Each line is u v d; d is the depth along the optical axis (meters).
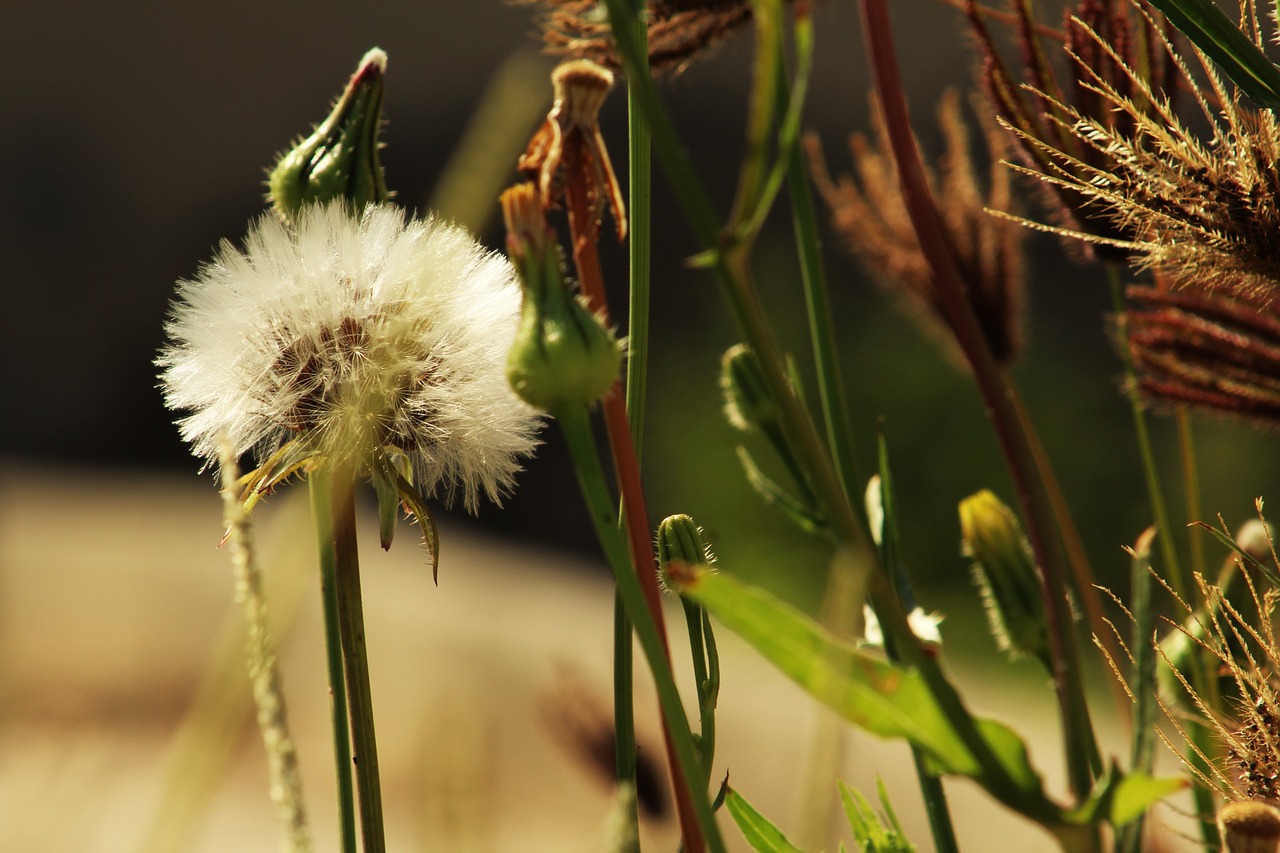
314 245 0.25
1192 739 0.25
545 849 0.83
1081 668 0.21
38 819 0.25
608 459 2.61
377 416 0.24
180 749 0.21
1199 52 0.24
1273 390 0.26
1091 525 2.01
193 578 1.57
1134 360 0.27
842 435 0.26
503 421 0.25
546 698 0.28
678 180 0.20
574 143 0.24
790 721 1.09
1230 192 0.23
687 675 0.87
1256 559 0.26
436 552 0.24
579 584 1.84
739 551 2.05
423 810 0.22
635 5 0.24
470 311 0.25
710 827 0.21
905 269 0.37
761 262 2.61
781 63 0.26
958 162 0.36
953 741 0.20
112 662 1.30
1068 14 0.25
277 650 0.21
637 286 0.25
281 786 0.20
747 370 0.25
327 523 0.24
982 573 0.24
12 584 1.52
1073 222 0.26
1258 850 0.22
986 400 0.22
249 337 0.24
